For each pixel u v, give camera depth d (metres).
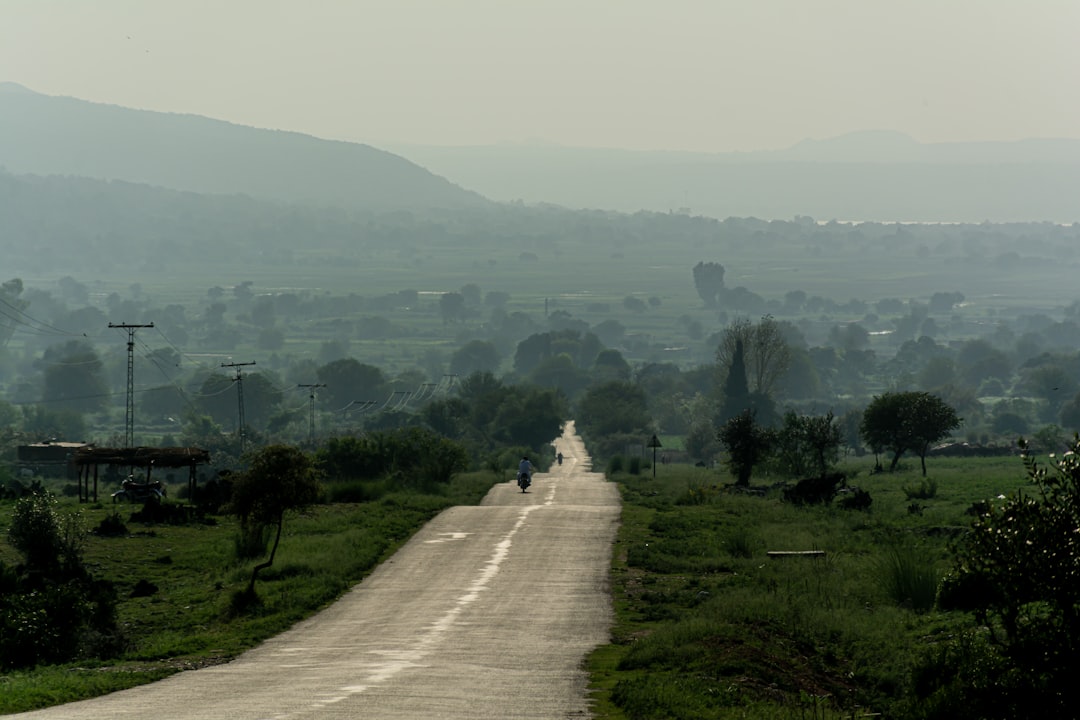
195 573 71.38
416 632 51.62
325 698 35.69
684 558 72.50
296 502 66.06
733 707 35.44
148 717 32.56
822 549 74.69
